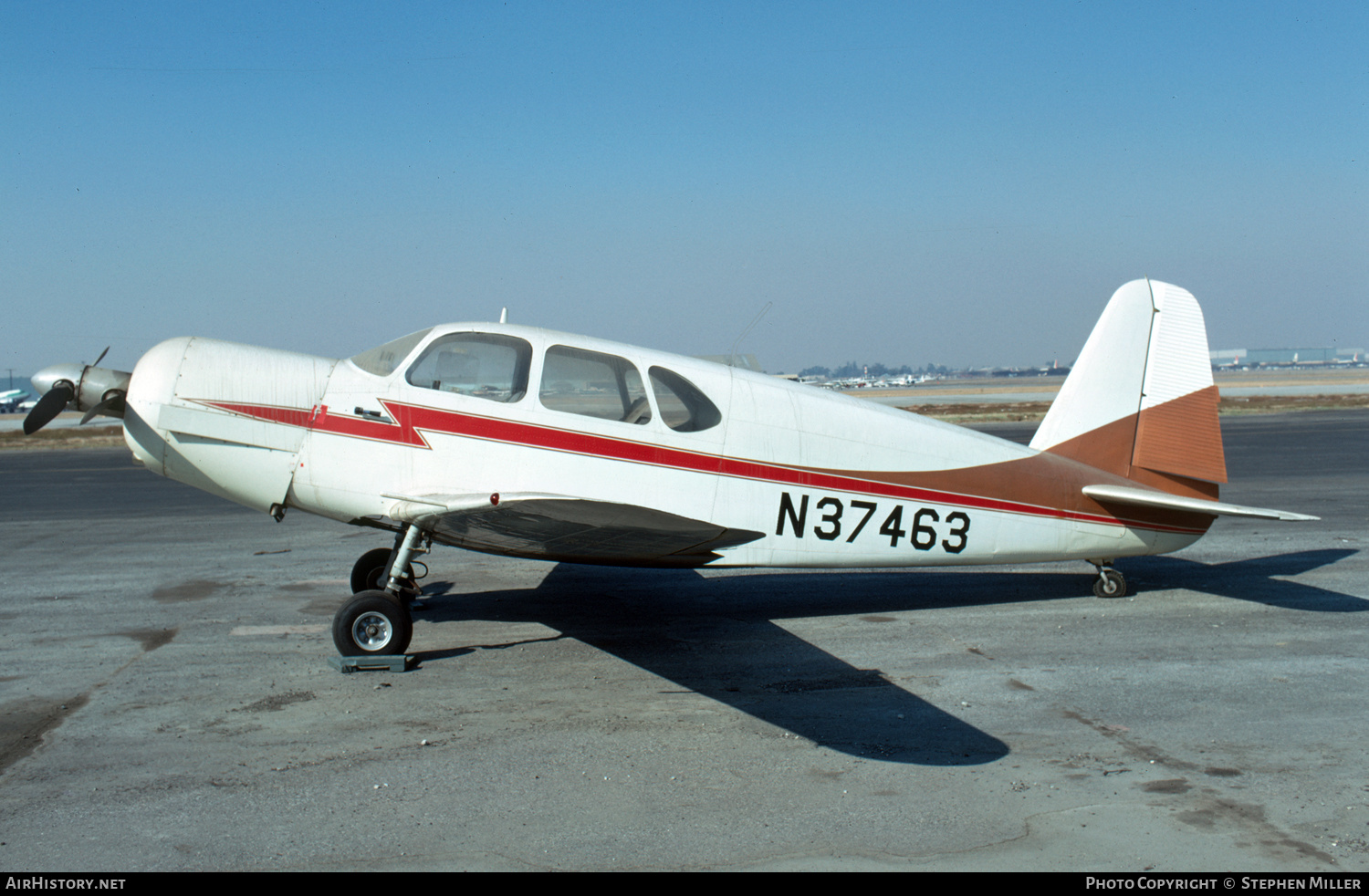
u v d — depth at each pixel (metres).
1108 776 3.86
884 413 6.69
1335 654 5.71
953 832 3.35
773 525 6.36
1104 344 7.26
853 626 6.49
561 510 4.66
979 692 5.00
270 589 7.63
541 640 6.09
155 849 3.21
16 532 11.08
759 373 6.60
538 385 5.96
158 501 14.39
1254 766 3.95
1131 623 6.53
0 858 3.13
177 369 5.83
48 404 5.90
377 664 5.38
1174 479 7.29
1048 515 6.95
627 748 4.18
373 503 5.85
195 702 4.80
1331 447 20.84
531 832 3.35
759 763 4.01
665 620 6.67
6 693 4.95
